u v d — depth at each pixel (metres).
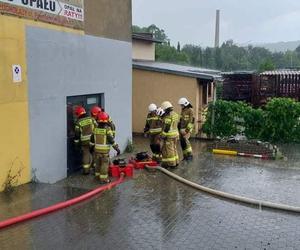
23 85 6.83
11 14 6.52
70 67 8.05
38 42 7.11
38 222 5.44
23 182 6.97
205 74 12.92
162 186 7.52
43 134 7.34
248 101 20.38
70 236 5.02
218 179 8.15
